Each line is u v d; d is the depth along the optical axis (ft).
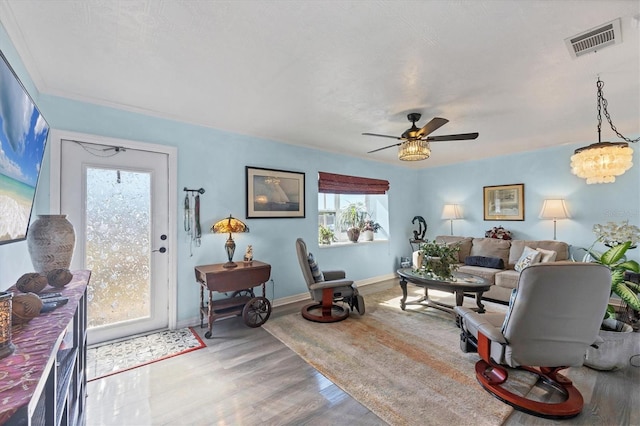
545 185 14.37
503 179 15.89
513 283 12.20
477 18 4.99
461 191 17.76
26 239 4.78
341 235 16.67
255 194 11.89
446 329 9.78
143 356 7.90
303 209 13.51
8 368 2.23
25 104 4.21
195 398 6.16
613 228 9.48
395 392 6.31
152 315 9.48
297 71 6.79
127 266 9.08
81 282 4.80
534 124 10.67
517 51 5.98
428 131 8.81
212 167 10.77
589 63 6.42
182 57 6.18
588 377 6.85
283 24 5.13
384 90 7.80
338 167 15.15
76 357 4.42
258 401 6.06
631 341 7.49
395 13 4.85
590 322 5.34
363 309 10.83
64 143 8.02
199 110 9.20
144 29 5.24
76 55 6.07
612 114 9.57
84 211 8.35
